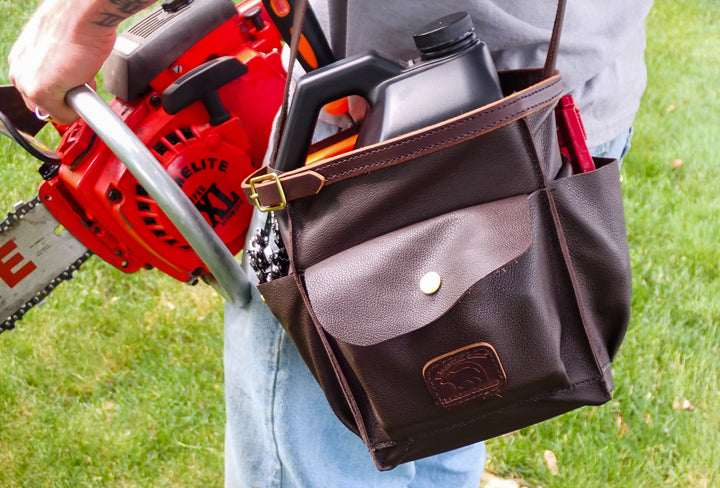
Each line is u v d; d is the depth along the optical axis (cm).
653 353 275
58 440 242
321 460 146
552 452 238
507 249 104
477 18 120
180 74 152
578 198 113
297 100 111
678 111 477
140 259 164
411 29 121
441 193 110
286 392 140
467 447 173
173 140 152
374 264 109
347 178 109
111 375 268
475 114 105
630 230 349
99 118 112
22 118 154
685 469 237
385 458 123
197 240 116
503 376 112
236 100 155
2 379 261
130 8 107
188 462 239
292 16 123
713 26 629
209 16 152
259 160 162
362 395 121
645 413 254
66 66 111
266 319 137
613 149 150
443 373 112
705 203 377
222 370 271
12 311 183
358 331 107
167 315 289
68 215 162
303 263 115
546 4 123
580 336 118
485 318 109
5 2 509
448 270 106
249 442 152
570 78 130
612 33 136
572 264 116
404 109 109
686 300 307
